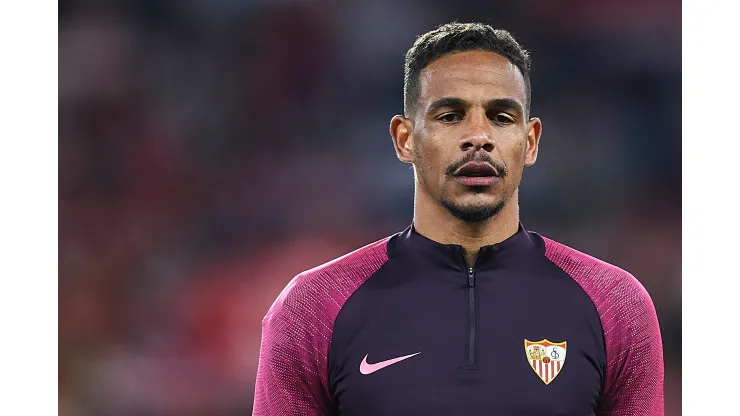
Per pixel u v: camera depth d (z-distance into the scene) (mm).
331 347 10961
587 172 26766
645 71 26953
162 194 26734
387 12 27031
